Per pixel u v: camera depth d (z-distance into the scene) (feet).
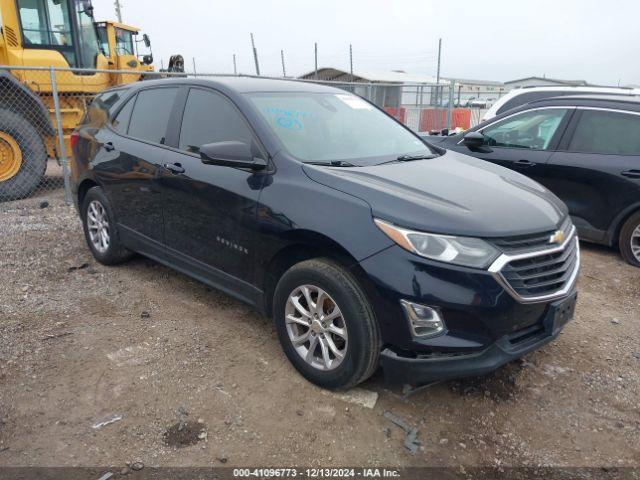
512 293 8.89
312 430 9.21
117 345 11.72
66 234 19.75
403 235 8.89
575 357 12.04
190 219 12.55
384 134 13.60
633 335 13.21
